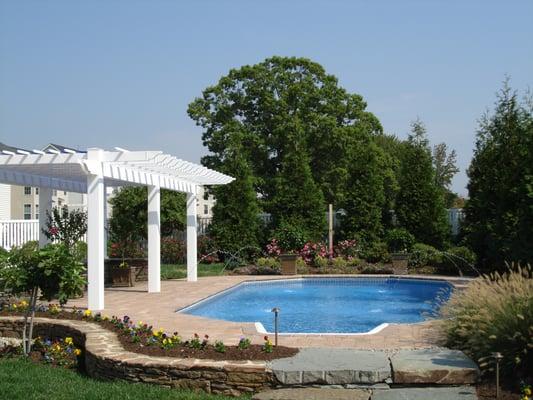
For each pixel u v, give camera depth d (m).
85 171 10.85
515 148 17.59
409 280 17.84
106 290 14.99
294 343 7.67
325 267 20.39
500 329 6.04
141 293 14.27
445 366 5.92
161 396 5.79
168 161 12.70
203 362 6.25
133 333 7.50
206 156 32.50
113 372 6.55
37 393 6.05
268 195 32.09
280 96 31.97
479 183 18.52
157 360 6.43
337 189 31.47
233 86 32.53
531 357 5.90
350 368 5.89
